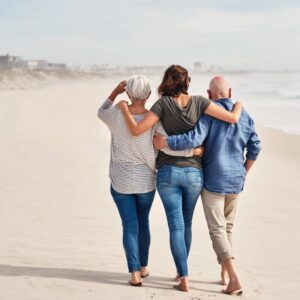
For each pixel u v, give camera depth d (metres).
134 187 4.72
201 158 4.71
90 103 37.53
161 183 4.63
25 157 13.72
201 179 4.66
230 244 4.90
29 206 8.45
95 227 7.19
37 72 127.56
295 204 8.98
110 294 4.48
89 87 85.31
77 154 14.24
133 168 4.74
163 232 6.92
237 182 4.70
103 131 19.56
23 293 4.46
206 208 4.73
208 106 4.63
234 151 4.70
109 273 5.16
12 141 16.88
